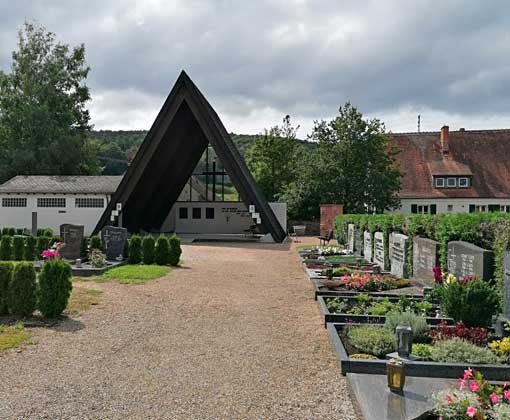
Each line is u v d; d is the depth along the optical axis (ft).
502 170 134.21
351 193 125.80
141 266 48.65
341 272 42.37
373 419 13.04
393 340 19.48
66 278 26.66
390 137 142.72
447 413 12.40
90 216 98.73
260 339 22.50
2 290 26.43
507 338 19.51
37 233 80.59
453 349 18.16
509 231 23.79
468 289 22.81
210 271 46.93
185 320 26.18
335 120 129.49
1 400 14.89
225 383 16.66
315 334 23.47
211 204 116.47
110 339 22.18
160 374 17.47
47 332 23.26
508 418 11.39
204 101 78.48
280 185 166.40
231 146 82.48
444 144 139.74
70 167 146.82
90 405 14.58
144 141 74.84
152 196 93.20
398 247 41.63
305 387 16.38
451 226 30.48
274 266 52.44
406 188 133.59
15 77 145.28
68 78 151.74
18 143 141.08
